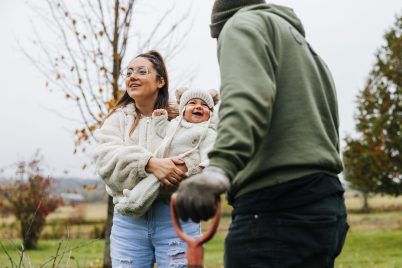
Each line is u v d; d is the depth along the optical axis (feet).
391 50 57.88
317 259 6.65
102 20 24.71
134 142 11.76
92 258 39.04
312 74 7.03
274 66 6.75
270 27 7.00
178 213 5.80
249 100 6.14
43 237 70.69
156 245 11.36
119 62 24.57
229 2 7.61
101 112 24.43
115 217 11.65
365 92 58.65
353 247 55.88
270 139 6.72
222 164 5.85
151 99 12.28
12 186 58.29
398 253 48.42
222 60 6.63
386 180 58.34
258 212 6.67
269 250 6.58
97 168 11.59
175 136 11.46
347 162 60.03
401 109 57.26
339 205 6.93
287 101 6.77
